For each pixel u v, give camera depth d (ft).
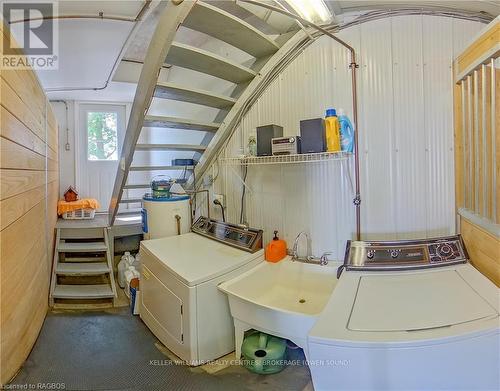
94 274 9.93
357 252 5.67
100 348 6.89
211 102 8.69
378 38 6.47
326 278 6.72
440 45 6.14
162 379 5.79
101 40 8.68
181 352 6.26
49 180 9.62
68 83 12.09
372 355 3.37
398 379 3.37
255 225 8.59
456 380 3.39
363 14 6.53
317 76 7.13
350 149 6.43
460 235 5.76
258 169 8.44
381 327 3.61
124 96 14.32
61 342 7.18
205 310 6.09
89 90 13.16
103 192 15.30
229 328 6.49
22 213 6.07
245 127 8.73
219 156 9.61
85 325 8.00
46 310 8.68
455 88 5.98
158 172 14.49
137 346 6.95
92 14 7.41
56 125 12.01
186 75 11.89
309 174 7.37
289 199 7.76
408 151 6.41
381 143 6.55
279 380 5.72
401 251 5.55
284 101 7.75
